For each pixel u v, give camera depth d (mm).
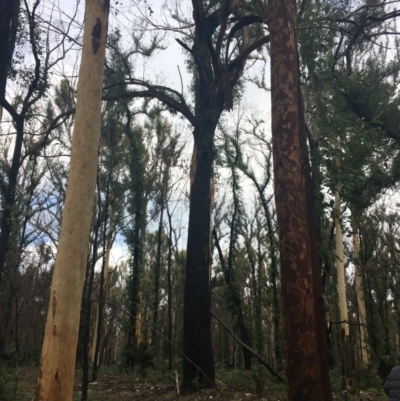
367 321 24250
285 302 5375
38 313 21734
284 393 10992
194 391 12055
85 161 7012
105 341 34125
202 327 12680
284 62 6301
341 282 16891
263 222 26734
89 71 7379
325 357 5770
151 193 26125
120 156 16578
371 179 12320
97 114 7293
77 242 6656
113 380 16125
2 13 10875
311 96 10969
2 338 16969
